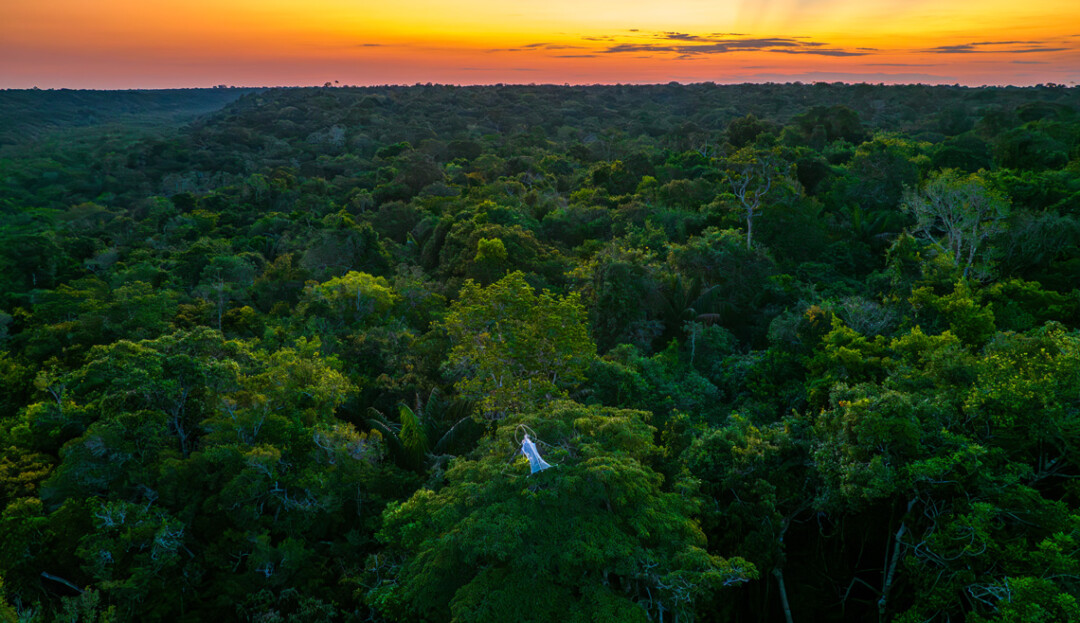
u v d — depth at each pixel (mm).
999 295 30469
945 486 16047
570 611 12227
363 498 20406
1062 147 61688
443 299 42531
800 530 19656
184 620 16859
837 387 20094
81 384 22188
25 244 56312
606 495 13562
